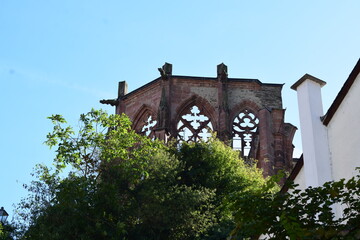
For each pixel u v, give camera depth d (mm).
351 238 16391
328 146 24781
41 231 39438
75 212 40469
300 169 25797
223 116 72500
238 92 74750
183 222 43188
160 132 69000
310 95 25922
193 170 51594
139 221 42969
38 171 44031
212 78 75062
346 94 23844
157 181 45906
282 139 71188
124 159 46438
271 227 17969
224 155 53938
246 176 54344
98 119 47938
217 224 44812
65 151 45531
